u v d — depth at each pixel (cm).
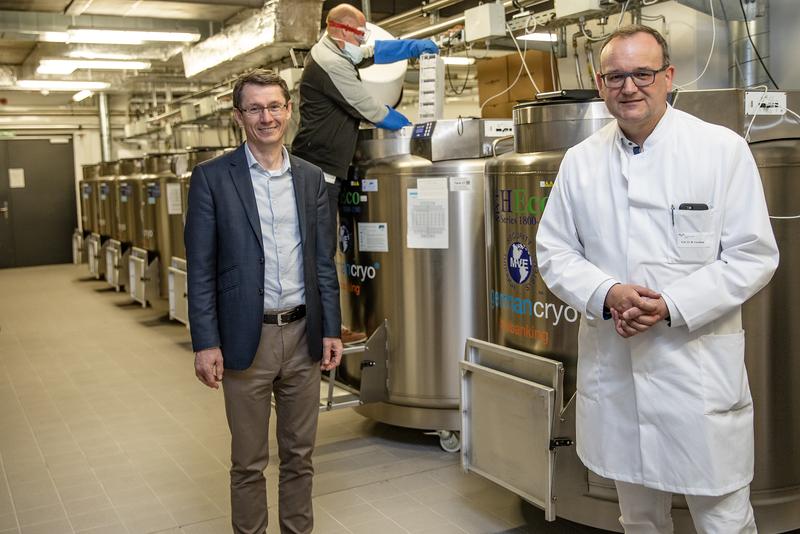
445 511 276
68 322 692
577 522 240
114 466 333
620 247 175
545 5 571
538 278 244
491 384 250
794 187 219
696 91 228
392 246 336
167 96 1036
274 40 514
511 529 260
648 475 173
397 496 290
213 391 450
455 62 679
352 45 325
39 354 564
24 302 817
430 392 336
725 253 167
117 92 1142
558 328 239
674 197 168
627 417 177
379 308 343
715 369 168
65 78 929
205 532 266
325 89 323
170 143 1091
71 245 1220
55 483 315
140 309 754
